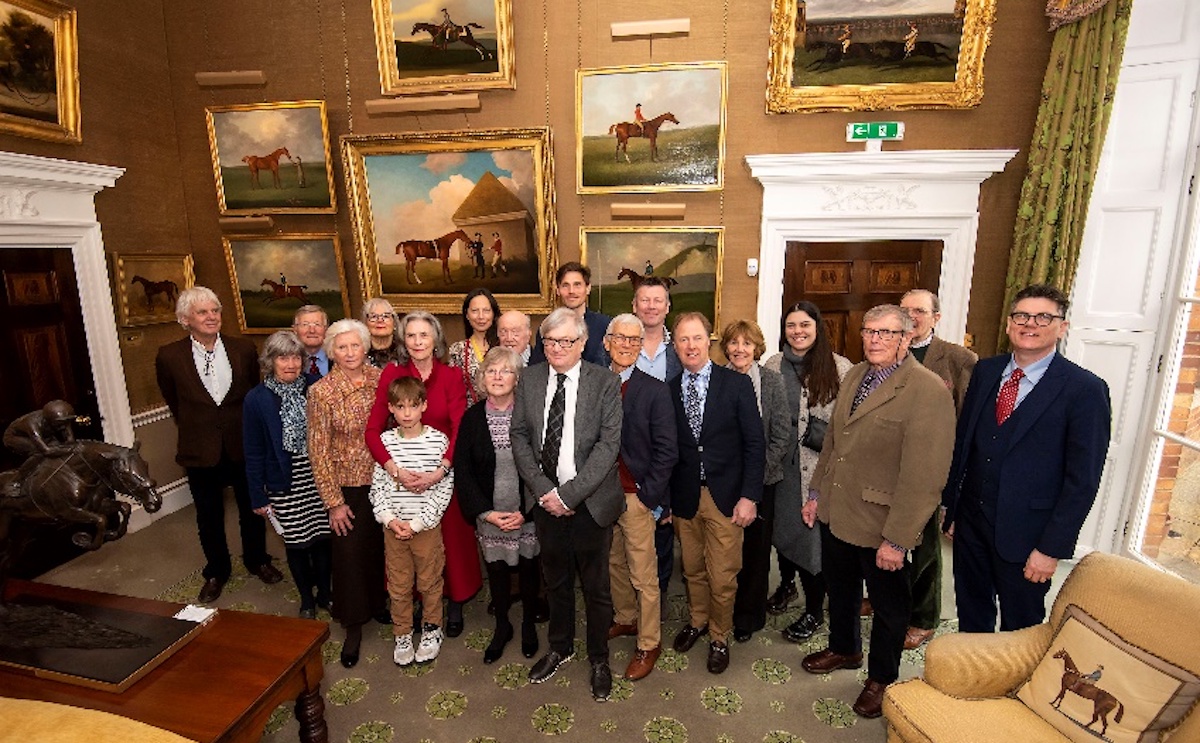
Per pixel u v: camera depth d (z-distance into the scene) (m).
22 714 1.72
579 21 4.26
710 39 4.16
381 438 2.74
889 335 2.21
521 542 2.79
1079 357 3.63
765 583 2.90
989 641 2.02
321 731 2.24
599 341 3.40
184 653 2.09
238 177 4.79
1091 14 3.38
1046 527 2.13
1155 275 3.36
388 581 2.84
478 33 4.29
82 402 4.11
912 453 2.18
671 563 3.19
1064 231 3.54
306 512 3.06
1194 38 3.16
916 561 2.75
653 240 4.47
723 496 2.60
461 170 4.54
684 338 2.58
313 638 2.17
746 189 4.34
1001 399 2.30
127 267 4.40
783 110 4.11
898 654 2.45
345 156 4.59
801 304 2.85
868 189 4.14
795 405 2.89
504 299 4.75
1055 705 1.82
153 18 4.61
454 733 2.44
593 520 2.49
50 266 3.89
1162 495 3.43
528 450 2.58
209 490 3.47
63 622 2.18
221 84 4.66
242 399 3.54
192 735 1.74
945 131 4.05
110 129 4.29
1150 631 1.77
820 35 3.96
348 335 2.76
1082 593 1.96
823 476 2.64
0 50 3.51
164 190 4.77
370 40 4.51
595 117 4.31
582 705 2.59
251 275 5.01
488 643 3.04
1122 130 3.40
